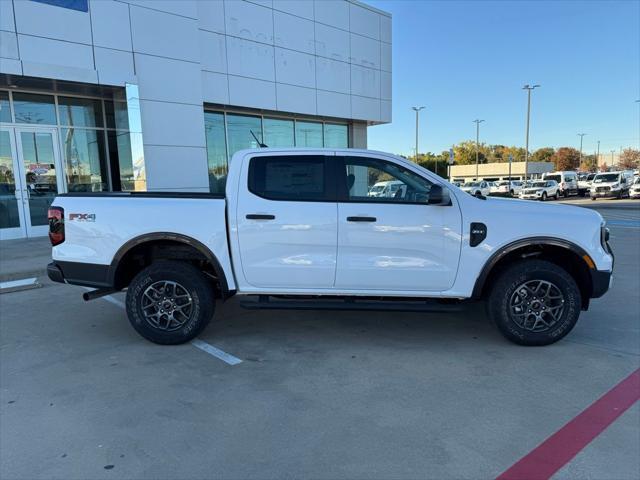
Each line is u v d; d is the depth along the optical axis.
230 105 14.44
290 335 5.09
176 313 4.74
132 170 11.84
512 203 4.59
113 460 2.82
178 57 12.50
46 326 5.43
